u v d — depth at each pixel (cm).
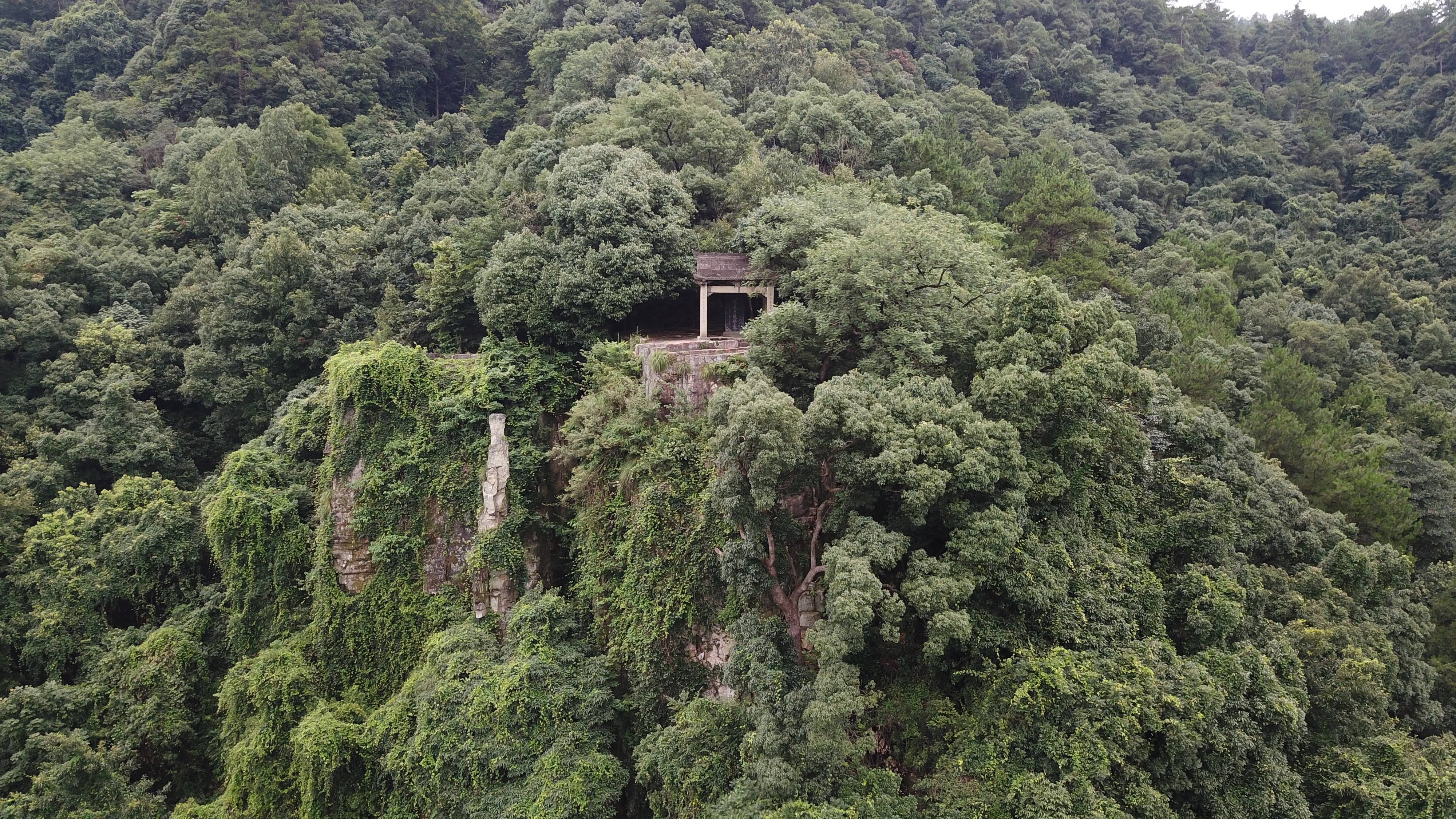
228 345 4641
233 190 5550
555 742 2836
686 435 3139
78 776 3053
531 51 7925
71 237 5350
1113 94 9956
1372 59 12088
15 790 3045
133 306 4969
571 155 4372
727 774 2425
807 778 2192
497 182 5391
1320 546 3506
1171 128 9538
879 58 8206
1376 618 3325
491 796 2802
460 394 3591
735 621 2823
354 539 3506
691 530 3002
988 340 2828
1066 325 2788
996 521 2361
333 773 3036
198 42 7169
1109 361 2720
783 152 5262
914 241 3045
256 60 7138
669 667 2955
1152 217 7781
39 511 3847
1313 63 11819
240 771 3141
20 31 7750
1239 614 2753
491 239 4362
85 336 4516
